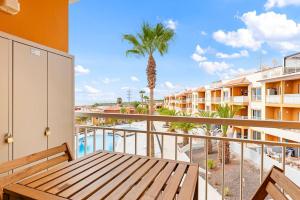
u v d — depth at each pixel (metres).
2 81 1.69
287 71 13.15
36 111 1.99
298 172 4.22
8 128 1.74
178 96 29.62
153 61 10.85
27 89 1.90
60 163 1.57
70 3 3.36
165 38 10.34
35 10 2.41
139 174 1.32
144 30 10.25
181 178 1.27
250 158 6.91
